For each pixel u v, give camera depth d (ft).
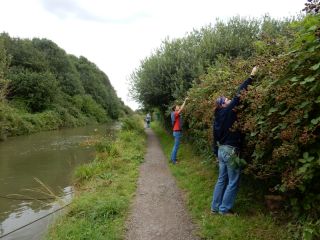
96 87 229.45
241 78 18.34
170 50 62.69
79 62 250.57
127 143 49.29
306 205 12.21
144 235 16.07
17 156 52.70
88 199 21.85
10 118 91.15
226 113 16.35
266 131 13.50
